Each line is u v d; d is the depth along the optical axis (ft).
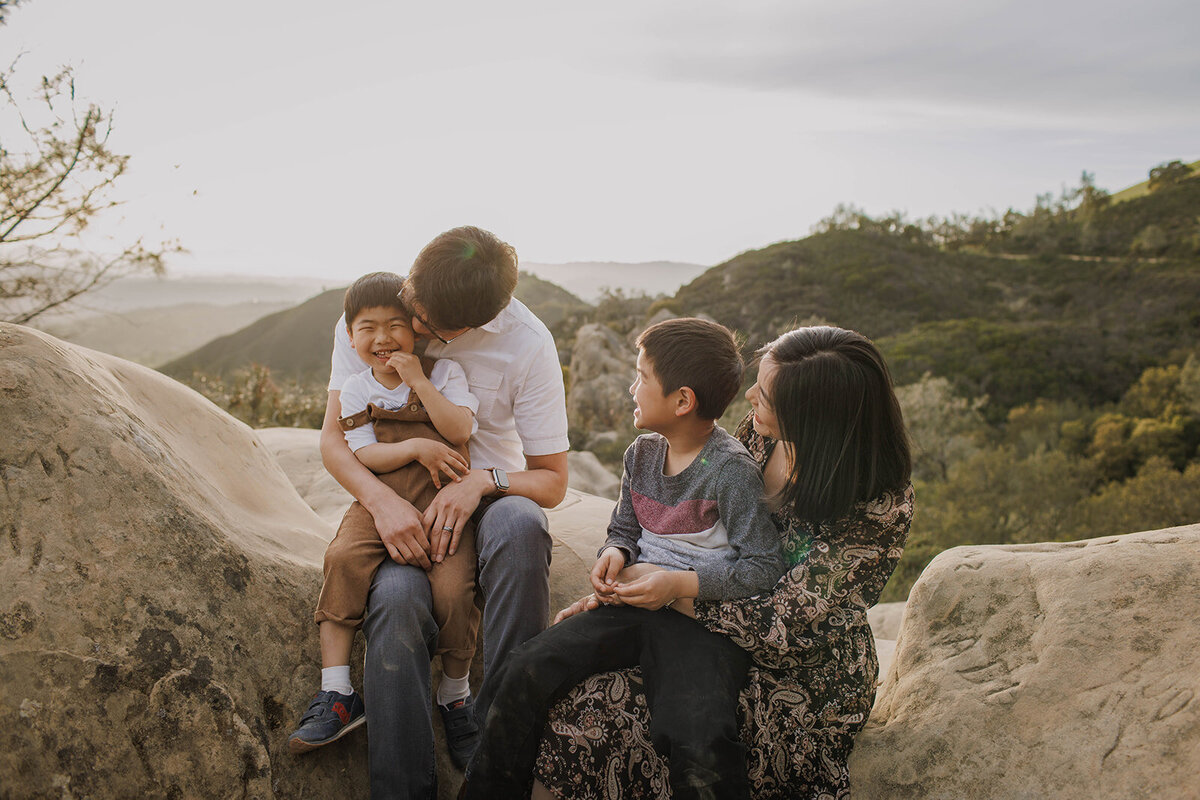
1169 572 6.30
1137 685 5.65
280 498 8.92
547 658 5.99
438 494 7.13
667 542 6.46
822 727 6.08
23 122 14.32
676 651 5.87
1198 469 74.59
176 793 5.33
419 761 6.19
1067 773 5.43
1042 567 6.88
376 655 6.23
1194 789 4.96
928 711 6.35
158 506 6.20
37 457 5.76
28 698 4.97
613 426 81.20
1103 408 124.77
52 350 6.43
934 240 287.07
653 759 5.94
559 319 195.83
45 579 5.38
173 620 5.79
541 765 5.95
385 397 7.40
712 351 6.29
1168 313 168.66
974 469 79.71
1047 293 208.13
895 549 6.11
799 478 5.94
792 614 5.85
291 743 5.97
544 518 7.04
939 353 146.41
